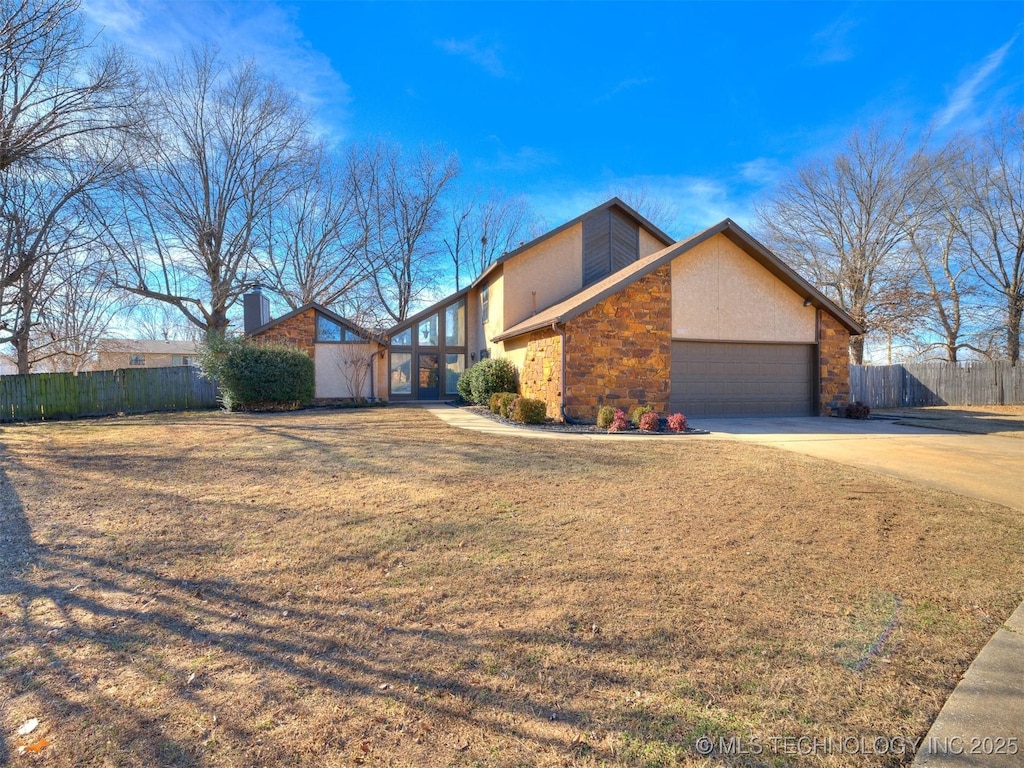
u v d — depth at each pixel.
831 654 2.68
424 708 2.31
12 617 3.18
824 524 4.70
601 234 17.80
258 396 15.84
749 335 13.72
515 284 17.00
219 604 3.32
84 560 4.03
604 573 3.68
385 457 7.62
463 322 21.16
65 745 2.11
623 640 2.82
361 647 2.81
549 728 2.17
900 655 2.68
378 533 4.51
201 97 22.83
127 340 30.70
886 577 3.61
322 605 3.28
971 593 3.38
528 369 14.41
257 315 20.16
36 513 5.17
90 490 6.00
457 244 33.69
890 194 23.69
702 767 1.94
